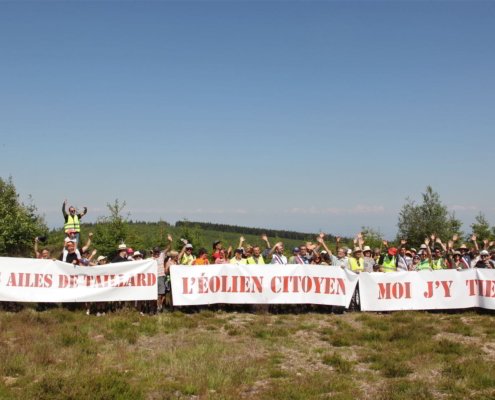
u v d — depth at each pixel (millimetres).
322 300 16734
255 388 9828
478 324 15242
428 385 9930
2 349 11477
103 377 9602
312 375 10445
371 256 18984
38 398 8812
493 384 9914
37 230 37031
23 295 15508
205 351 11938
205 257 18047
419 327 14430
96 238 30984
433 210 37156
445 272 17062
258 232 72125
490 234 36438
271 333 13789
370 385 10031
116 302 16469
